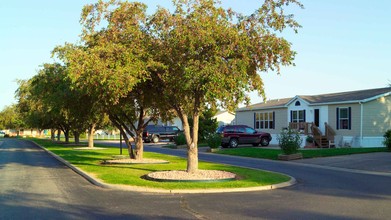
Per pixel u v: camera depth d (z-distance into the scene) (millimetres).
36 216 9445
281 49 13961
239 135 35812
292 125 34656
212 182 14289
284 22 14172
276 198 11719
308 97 36625
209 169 18203
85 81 14805
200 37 13430
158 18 14586
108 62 13875
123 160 22797
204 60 13695
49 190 13391
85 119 25656
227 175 15578
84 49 17469
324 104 33344
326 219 8977
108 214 9625
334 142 32469
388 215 9359
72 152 32281
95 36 16672
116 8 15641
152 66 14266
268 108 40281
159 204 10867
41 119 49469
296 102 36750
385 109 31453
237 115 45875
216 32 13562
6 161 25641
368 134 30719
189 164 16016
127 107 20656
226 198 11773
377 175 17203
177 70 14367
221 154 30016
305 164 21844
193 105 16656
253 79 14914
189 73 13156
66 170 19812
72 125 43062
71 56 14281
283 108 38594
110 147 40719
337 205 10578
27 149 41312
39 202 11219
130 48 14562
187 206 10570
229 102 14445
